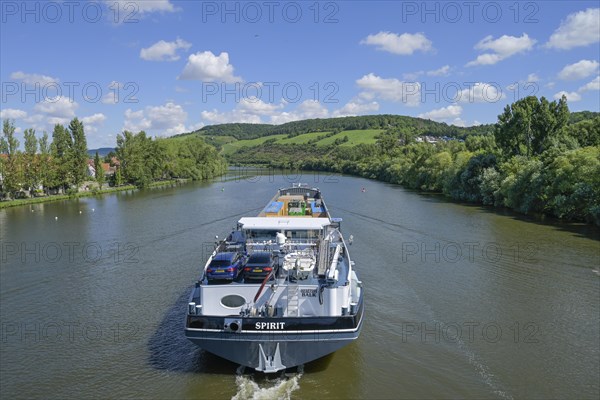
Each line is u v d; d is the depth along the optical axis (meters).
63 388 18.77
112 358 21.22
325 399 17.58
